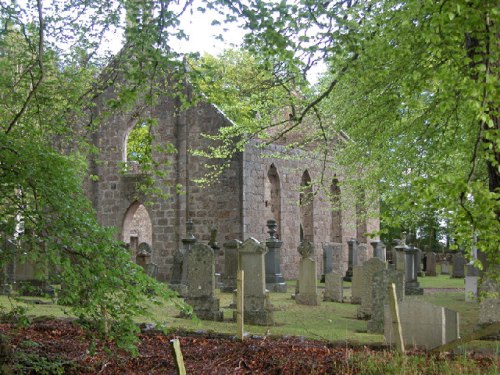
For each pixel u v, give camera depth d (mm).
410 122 14562
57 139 13969
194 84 9500
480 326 11875
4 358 8023
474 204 7180
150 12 8734
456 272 34781
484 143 7070
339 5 9328
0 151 6945
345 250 37406
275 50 8477
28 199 7133
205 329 12008
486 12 7039
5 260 7223
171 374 8602
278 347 10141
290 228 32000
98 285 7031
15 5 10586
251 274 14281
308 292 19188
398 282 12898
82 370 8602
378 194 17969
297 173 32719
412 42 9445
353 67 9344
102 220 31156
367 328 12969
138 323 11930
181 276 21703
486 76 6566
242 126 15664
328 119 17250
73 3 10625
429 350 9539
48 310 13633
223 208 28469
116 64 12836
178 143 29656
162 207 29766
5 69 11406
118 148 31031
